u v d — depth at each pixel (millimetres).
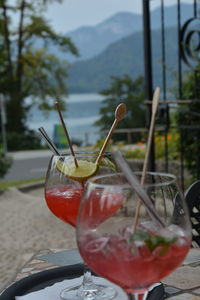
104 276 988
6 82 27688
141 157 8414
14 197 8523
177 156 6980
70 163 1330
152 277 950
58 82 30250
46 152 19516
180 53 4695
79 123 58031
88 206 978
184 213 1005
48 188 1365
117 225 952
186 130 5742
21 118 27609
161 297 1242
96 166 1320
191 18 4531
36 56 29281
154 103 1003
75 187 1312
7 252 5109
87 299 1204
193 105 5516
